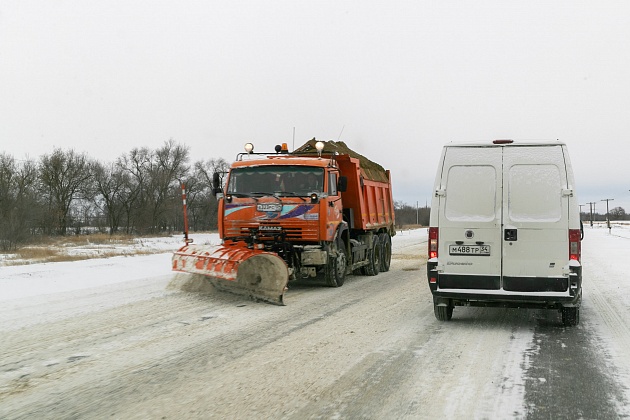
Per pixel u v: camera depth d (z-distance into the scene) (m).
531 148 7.62
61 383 5.23
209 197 83.06
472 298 7.71
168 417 4.35
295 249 11.51
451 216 7.82
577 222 7.38
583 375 5.52
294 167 11.62
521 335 7.45
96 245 40.16
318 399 4.78
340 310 9.38
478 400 4.76
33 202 42.22
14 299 10.26
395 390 5.03
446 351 6.52
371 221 15.20
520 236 7.54
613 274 15.85
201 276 11.24
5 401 4.73
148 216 71.81
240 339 7.10
